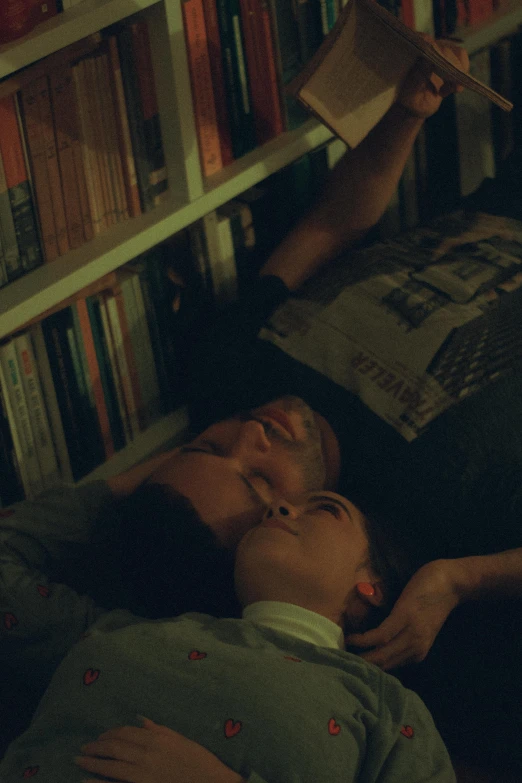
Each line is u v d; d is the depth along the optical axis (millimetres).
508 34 1899
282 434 1320
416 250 1473
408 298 1362
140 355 1542
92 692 947
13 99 1252
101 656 981
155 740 881
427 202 1875
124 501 1325
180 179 1470
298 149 1587
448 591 1146
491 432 1241
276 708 900
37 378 1396
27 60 1168
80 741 915
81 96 1327
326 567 1108
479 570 1166
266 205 1648
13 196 1299
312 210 1586
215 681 928
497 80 1886
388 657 1105
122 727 905
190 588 1251
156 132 1440
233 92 1500
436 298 1354
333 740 894
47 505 1277
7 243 1313
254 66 1519
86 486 1323
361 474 1321
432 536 1259
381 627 1103
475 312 1330
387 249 1487
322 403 1358
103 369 1487
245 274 1657
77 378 1449
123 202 1441
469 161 1900
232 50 1469
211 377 1493
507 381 1274
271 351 1427
